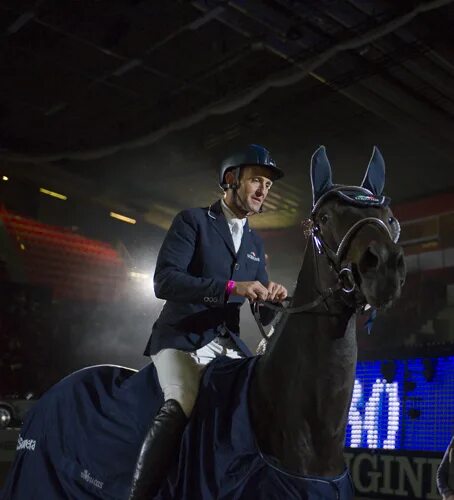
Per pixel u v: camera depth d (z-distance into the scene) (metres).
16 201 14.15
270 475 2.46
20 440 3.24
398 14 7.67
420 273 12.20
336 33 8.37
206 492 2.49
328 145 11.82
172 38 9.30
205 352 2.92
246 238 3.09
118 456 2.84
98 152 11.88
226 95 9.99
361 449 6.19
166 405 2.67
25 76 10.78
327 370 2.45
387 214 2.41
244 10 8.00
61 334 13.05
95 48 9.99
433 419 5.78
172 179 13.74
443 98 9.47
